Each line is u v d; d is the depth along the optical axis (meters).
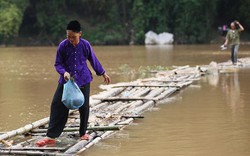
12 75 28.50
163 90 20.38
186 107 16.66
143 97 18.20
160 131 13.21
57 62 12.23
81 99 11.80
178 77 25.08
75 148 11.41
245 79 24.28
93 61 12.48
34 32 73.75
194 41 72.38
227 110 15.91
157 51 51.69
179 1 72.88
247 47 56.28
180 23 72.81
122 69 31.08
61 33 73.25
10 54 49.91
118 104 17.33
